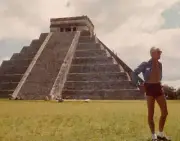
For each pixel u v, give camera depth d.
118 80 83.88
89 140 8.59
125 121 14.26
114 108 29.16
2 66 99.94
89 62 93.38
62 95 86.06
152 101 8.63
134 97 79.44
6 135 9.77
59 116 17.58
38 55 100.50
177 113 20.61
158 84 8.64
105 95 82.38
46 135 9.73
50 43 105.94
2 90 91.25
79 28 114.62
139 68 8.81
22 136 9.55
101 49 97.19
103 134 9.73
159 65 8.74
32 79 91.75
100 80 86.25
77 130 10.88
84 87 86.00
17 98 81.88
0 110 24.16
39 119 15.56
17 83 91.69
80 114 19.39
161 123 8.70
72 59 96.81
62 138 9.04
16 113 20.30
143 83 8.84
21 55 102.88
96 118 16.17
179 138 8.76
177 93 86.25
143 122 13.70
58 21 116.56
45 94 86.00
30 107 30.59
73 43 102.62
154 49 8.70
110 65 88.81
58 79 90.00
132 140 8.49
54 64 96.00
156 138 8.45
